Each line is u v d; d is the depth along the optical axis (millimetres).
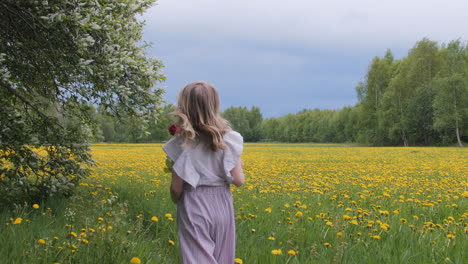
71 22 4957
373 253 3684
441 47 68625
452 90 50719
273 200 6965
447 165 17141
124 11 5953
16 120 5992
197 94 2445
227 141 2457
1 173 5992
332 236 4297
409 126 58969
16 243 3340
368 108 67812
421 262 3441
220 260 2445
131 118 6004
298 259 3617
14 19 5395
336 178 11133
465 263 3438
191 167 2395
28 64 5676
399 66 67875
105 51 5418
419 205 6453
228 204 2498
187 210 2406
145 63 6004
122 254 3219
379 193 8078
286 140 126375
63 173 6543
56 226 4449
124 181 10039
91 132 7066
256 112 140250
